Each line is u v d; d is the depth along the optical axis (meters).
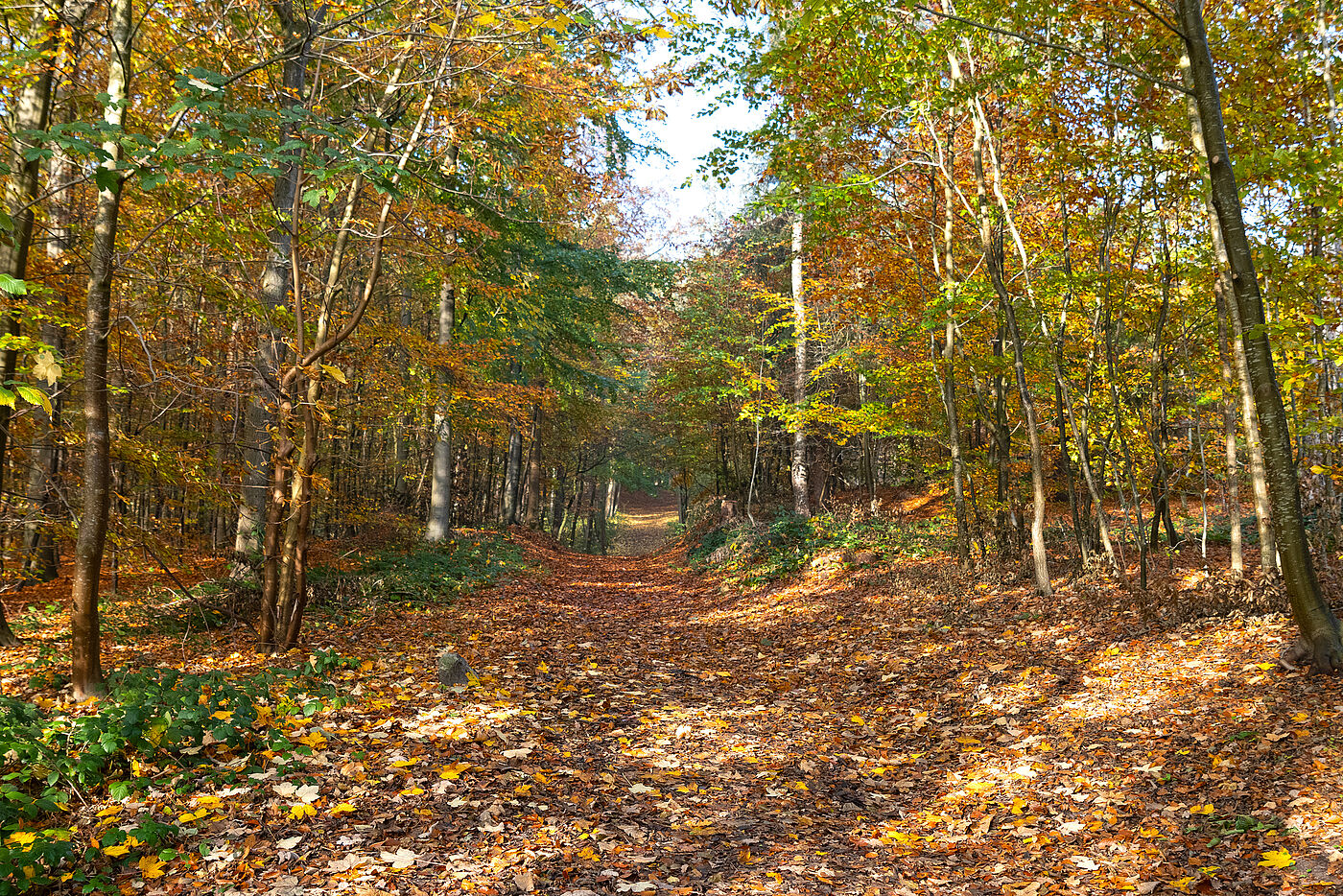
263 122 7.30
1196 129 8.22
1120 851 3.96
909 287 12.88
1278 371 8.34
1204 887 3.47
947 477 16.56
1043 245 12.20
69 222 8.25
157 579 10.33
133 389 7.67
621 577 20.94
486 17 6.49
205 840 3.81
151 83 7.18
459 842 3.95
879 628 10.34
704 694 7.91
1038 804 4.68
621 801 4.80
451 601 12.38
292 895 3.35
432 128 9.33
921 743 6.18
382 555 14.20
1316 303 8.25
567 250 17.81
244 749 4.83
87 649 5.66
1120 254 10.30
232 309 9.10
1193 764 4.79
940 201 13.35
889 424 14.28
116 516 7.78
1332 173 6.76
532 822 4.27
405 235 9.36
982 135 11.26
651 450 36.38
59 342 8.70
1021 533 12.09
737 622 12.30
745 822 4.62
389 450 21.78
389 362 12.07
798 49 9.62
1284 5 8.30
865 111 11.02
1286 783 4.25
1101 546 12.24
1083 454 10.43
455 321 16.95
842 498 24.48
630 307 25.58
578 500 39.09
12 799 3.59
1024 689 6.95
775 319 23.61
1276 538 5.95
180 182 7.17
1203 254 8.80
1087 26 8.73
